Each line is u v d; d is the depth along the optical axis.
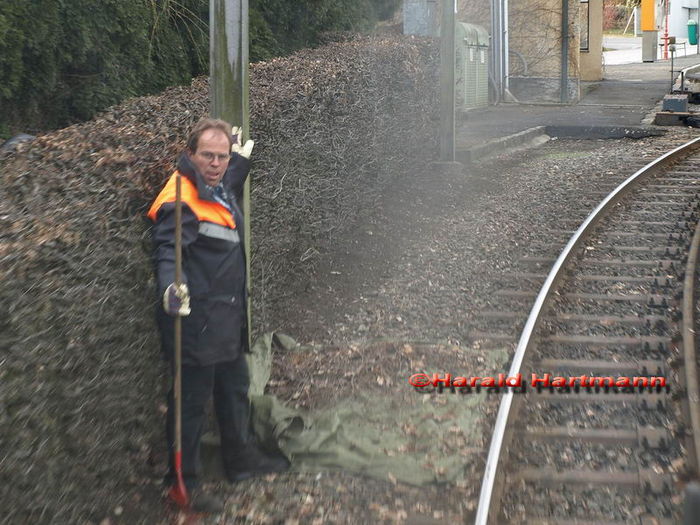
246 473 5.00
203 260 4.42
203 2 10.17
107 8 8.35
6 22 6.98
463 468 5.02
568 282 8.25
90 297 3.98
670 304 7.54
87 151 4.98
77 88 8.28
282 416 5.24
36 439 3.60
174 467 4.57
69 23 7.89
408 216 10.48
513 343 6.93
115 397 4.30
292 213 7.82
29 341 3.50
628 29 57.38
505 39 22.36
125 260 4.31
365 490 4.87
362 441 5.29
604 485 4.84
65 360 3.80
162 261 4.26
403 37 12.63
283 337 6.85
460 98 18.81
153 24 9.17
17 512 3.51
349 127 9.34
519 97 22.80
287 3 12.21
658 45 41.19
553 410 5.75
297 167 7.91
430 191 11.53
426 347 6.78
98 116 6.38
